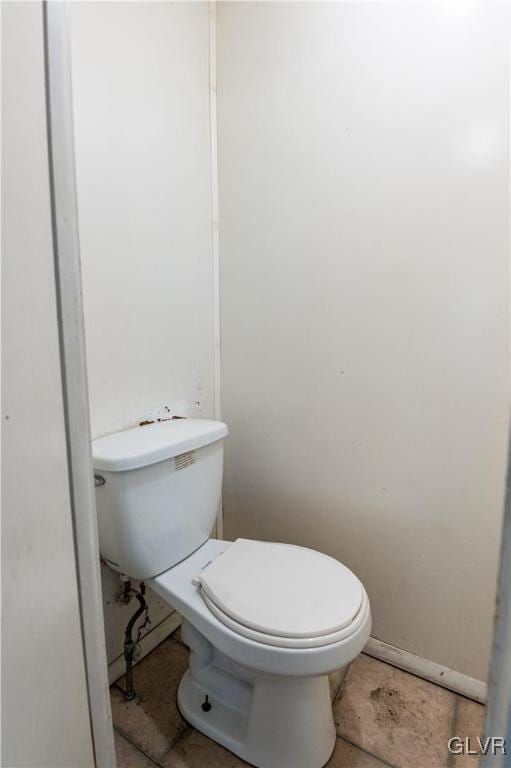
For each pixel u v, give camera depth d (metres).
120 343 1.04
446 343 1.00
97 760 0.50
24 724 0.35
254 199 1.27
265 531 1.36
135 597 1.13
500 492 0.97
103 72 0.96
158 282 1.14
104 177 0.97
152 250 1.12
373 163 1.06
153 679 1.10
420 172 1.00
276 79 1.19
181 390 1.25
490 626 1.01
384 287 1.07
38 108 0.38
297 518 1.29
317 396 1.21
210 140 1.32
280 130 1.20
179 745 0.91
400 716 0.98
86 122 0.92
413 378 1.06
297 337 1.23
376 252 1.08
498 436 0.96
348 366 1.15
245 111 1.26
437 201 0.98
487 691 0.33
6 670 0.33
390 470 1.11
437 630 1.08
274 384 1.29
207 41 1.28
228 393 1.40
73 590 0.44
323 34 1.10
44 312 0.39
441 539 1.05
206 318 1.34
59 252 0.42
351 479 1.18
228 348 1.39
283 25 1.16
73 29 0.88
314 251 1.17
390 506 1.12
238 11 1.24
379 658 1.16
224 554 0.98
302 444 1.26
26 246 0.36
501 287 0.93
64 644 0.42
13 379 0.34
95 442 0.92
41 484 0.38
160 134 1.12
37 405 0.38
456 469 1.02
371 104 1.04
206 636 0.80
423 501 1.07
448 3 0.92
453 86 0.94
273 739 0.84
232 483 1.42
